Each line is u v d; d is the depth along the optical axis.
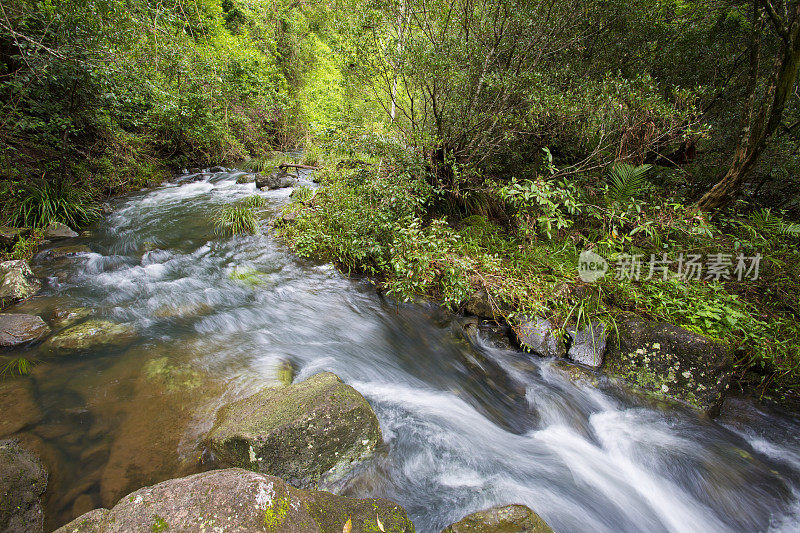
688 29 6.60
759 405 3.57
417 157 5.60
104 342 3.58
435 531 2.31
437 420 3.20
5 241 5.30
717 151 6.78
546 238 5.57
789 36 4.33
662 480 2.90
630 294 4.21
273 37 17.98
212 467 2.40
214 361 3.48
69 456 2.40
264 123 16.73
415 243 4.39
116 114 7.88
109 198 8.43
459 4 5.48
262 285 5.08
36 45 5.66
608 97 4.98
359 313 4.66
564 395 3.65
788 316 4.20
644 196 5.89
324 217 6.51
